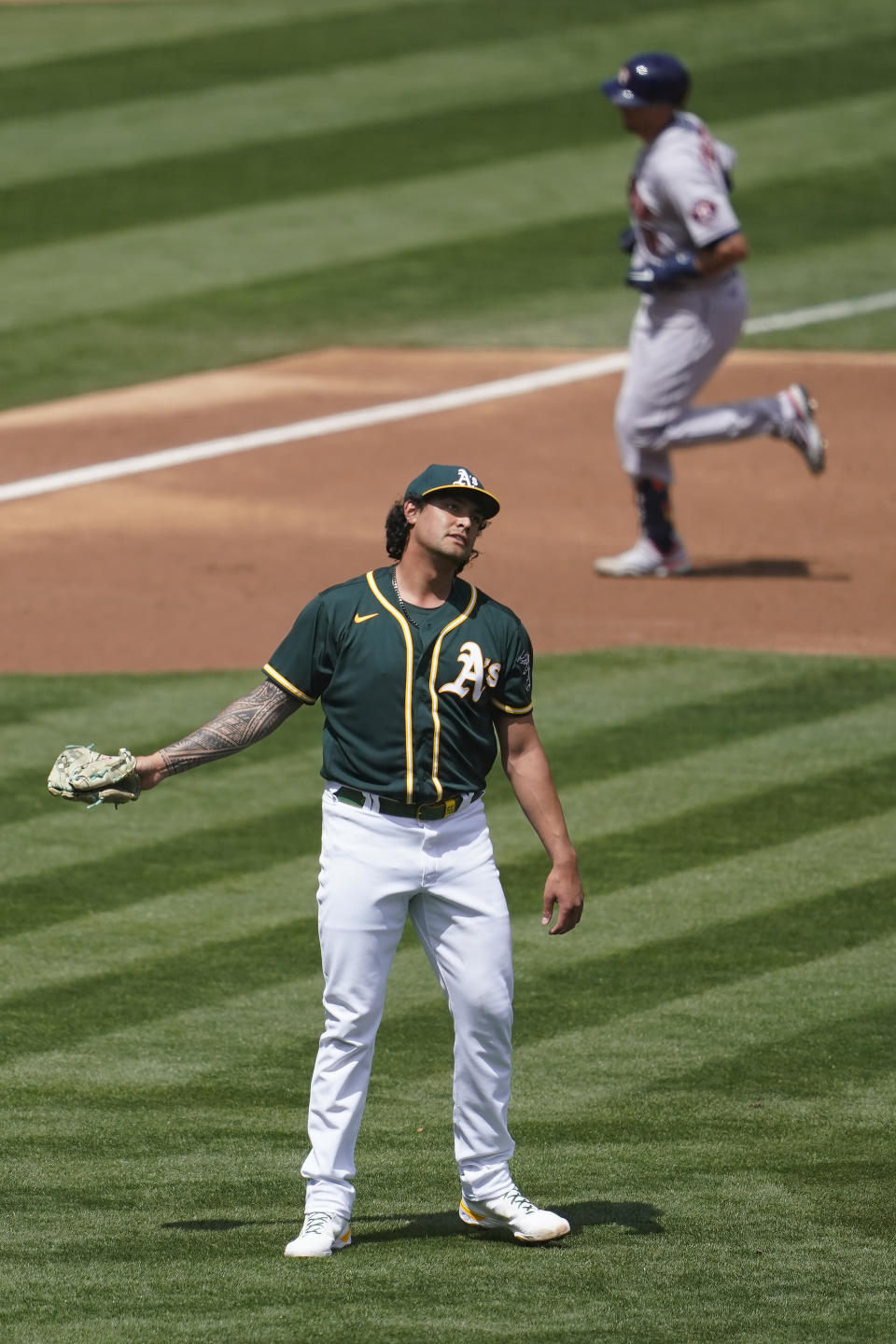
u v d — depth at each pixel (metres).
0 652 37.28
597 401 53.41
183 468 48.88
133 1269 16.08
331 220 67.25
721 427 40.59
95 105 77.19
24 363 56.66
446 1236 17.19
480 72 80.25
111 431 51.56
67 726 33.41
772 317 60.28
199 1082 21.98
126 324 59.56
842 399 53.47
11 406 53.56
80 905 27.16
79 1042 23.06
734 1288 15.61
